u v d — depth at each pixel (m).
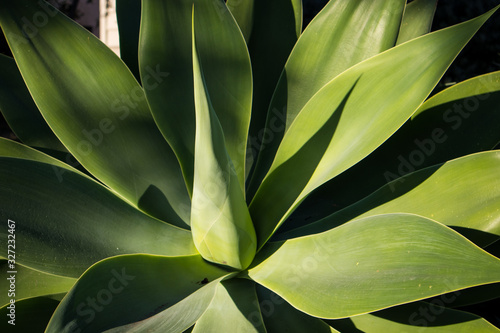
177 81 1.02
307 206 1.04
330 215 0.98
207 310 0.90
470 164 0.92
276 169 0.98
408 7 1.11
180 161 1.01
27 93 1.09
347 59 1.02
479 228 0.90
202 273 0.95
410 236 0.80
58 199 0.94
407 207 0.93
